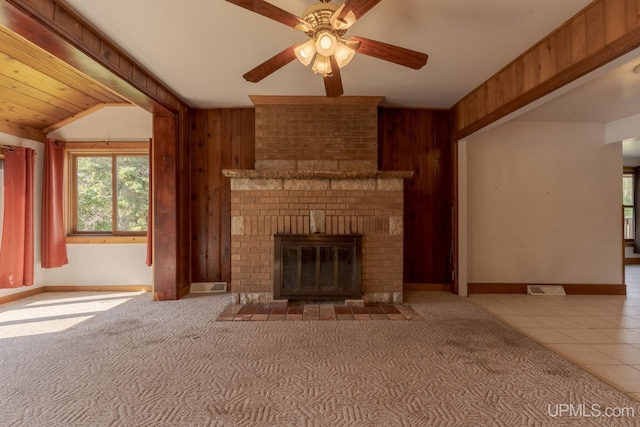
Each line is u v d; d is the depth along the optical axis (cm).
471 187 438
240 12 217
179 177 393
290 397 186
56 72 323
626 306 376
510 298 407
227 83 343
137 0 205
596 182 443
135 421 164
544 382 202
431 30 238
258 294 368
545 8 211
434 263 432
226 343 260
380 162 424
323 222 370
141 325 300
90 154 444
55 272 431
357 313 336
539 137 440
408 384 199
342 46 186
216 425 161
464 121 386
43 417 167
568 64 226
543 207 441
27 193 391
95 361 229
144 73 310
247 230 367
